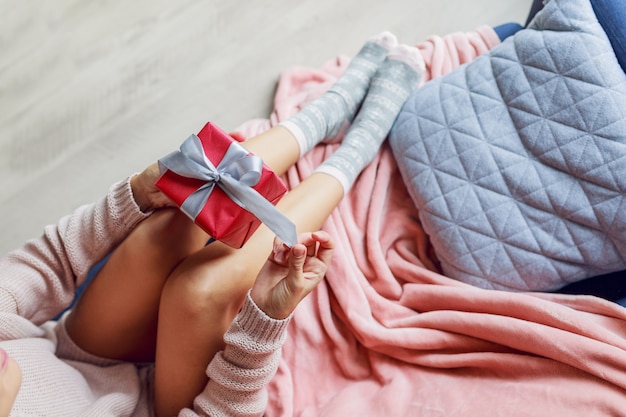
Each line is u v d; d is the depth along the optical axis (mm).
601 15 1016
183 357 874
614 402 779
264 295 797
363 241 1170
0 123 1560
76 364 956
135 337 978
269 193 835
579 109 983
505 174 1051
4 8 1604
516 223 1041
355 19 1669
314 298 1101
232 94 1604
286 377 1020
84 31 1609
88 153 1559
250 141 1084
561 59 1012
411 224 1188
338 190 1091
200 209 797
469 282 1090
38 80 1582
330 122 1234
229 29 1638
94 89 1585
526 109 1046
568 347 861
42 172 1547
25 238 1511
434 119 1145
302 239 784
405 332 1016
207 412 846
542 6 1221
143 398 980
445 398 907
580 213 985
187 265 863
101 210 914
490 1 1708
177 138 1576
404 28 1675
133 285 900
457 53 1370
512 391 861
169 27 1628
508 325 930
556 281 1039
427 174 1126
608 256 985
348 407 955
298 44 1642
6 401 637
